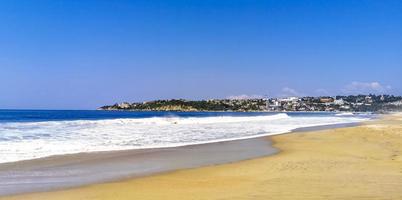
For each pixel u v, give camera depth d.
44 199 9.77
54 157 16.81
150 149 20.52
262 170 14.01
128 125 42.47
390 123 53.47
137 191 10.62
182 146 22.20
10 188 11.01
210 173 13.55
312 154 18.73
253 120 62.94
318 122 57.91
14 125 36.28
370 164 15.09
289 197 9.45
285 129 39.06
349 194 9.63
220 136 29.58
